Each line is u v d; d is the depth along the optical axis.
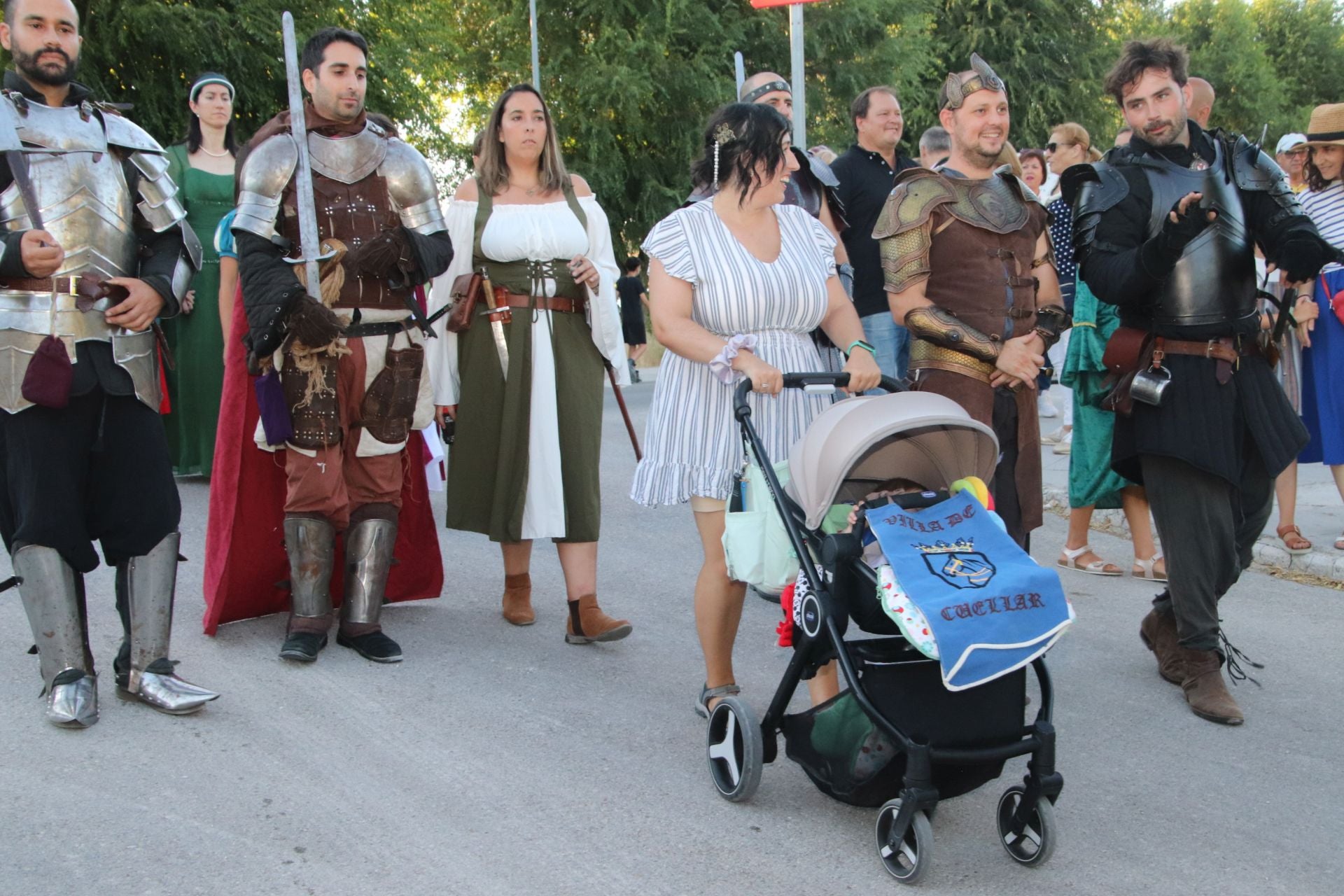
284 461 4.76
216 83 7.31
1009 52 27.16
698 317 3.80
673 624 5.13
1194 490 4.11
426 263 4.43
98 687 4.20
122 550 4.00
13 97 3.68
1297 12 45.81
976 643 2.85
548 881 3.03
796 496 3.30
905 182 4.01
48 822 3.26
